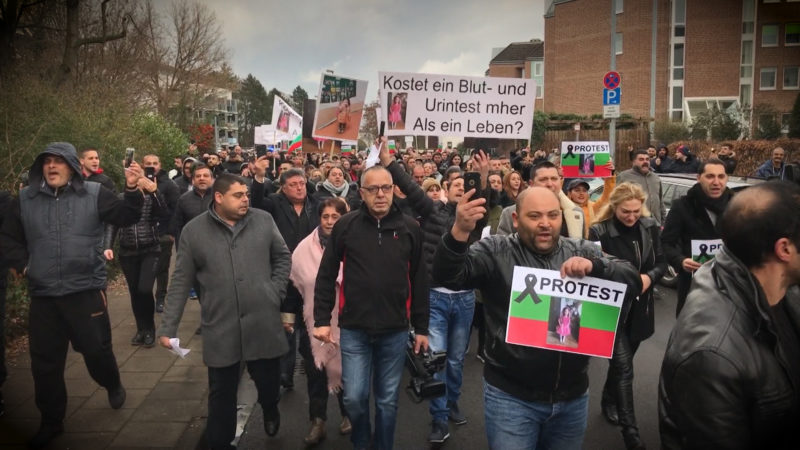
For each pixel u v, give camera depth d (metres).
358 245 3.62
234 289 3.79
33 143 9.02
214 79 28.27
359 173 12.59
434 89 5.58
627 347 4.05
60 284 3.97
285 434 4.33
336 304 4.18
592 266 2.54
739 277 1.68
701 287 1.77
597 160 8.52
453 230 2.48
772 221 1.64
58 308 4.01
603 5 38.50
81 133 10.39
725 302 1.68
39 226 3.97
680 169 13.71
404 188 4.69
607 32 38.38
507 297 2.67
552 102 42.97
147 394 4.84
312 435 4.16
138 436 4.14
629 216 4.16
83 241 4.05
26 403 4.63
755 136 26.16
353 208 6.85
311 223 5.69
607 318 2.57
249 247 3.88
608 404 4.45
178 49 25.77
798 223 1.64
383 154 4.72
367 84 7.47
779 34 34.62
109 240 5.72
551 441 2.77
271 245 4.05
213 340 3.76
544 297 2.59
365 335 3.62
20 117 9.56
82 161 5.95
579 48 40.16
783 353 1.64
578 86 40.44
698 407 1.62
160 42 23.84
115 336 6.36
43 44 14.77
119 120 12.82
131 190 4.10
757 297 1.64
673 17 35.94
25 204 4.00
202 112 31.50
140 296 5.97
